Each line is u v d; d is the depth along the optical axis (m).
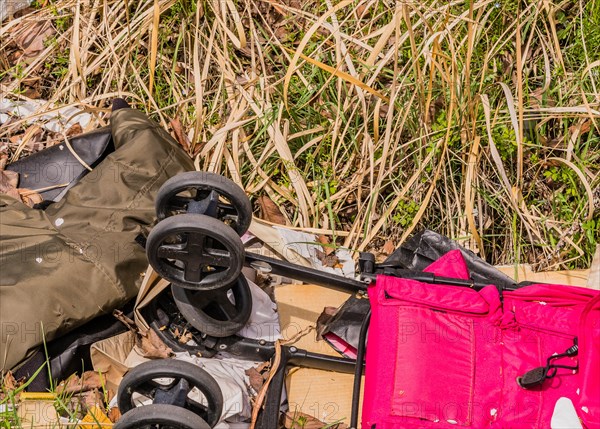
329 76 3.54
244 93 3.42
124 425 2.17
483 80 3.36
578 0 3.71
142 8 3.78
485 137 3.41
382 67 3.33
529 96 3.56
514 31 3.48
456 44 3.52
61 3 3.87
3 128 3.54
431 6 3.45
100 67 3.76
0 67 3.85
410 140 3.50
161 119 3.49
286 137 3.42
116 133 3.13
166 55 3.79
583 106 3.32
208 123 3.54
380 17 3.68
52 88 3.78
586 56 3.39
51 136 3.52
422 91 3.30
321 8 3.77
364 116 3.35
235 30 3.77
